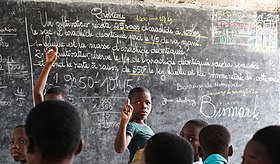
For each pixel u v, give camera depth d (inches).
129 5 185.5
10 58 173.2
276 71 200.5
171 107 188.7
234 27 197.0
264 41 199.8
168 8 189.9
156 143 60.1
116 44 183.6
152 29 187.8
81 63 179.6
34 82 174.9
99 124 180.5
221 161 86.5
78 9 179.9
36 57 175.3
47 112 50.6
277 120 200.2
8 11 173.5
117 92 182.9
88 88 179.9
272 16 201.0
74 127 51.2
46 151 49.9
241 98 196.5
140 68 185.8
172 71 189.5
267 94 199.3
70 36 178.9
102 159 180.2
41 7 176.2
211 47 194.2
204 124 109.6
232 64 196.1
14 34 173.6
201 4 194.1
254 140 53.9
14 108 173.3
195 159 106.7
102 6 182.5
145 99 131.6
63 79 177.5
